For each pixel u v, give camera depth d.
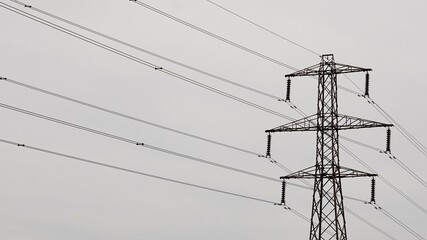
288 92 109.00
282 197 109.00
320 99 106.94
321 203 105.00
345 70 107.12
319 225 104.50
